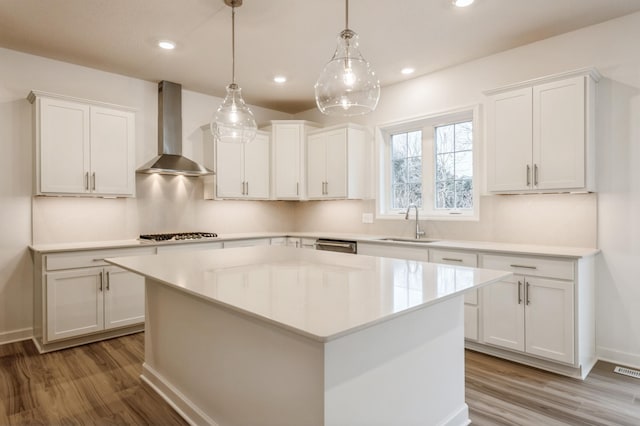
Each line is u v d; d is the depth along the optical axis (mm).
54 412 2215
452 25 2961
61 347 3225
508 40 3229
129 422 2115
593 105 2881
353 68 1918
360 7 2682
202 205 4688
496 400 2322
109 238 3961
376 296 1497
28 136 3486
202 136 4688
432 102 3980
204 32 3068
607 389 2459
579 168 2793
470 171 3834
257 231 5219
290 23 2922
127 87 4070
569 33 3082
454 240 3770
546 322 2707
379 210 4516
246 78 4141
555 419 2111
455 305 2008
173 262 2377
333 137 4574
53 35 3117
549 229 3199
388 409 1602
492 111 3234
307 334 1092
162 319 2406
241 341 1750
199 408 2064
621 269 2857
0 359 2998
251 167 4781
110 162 3656
